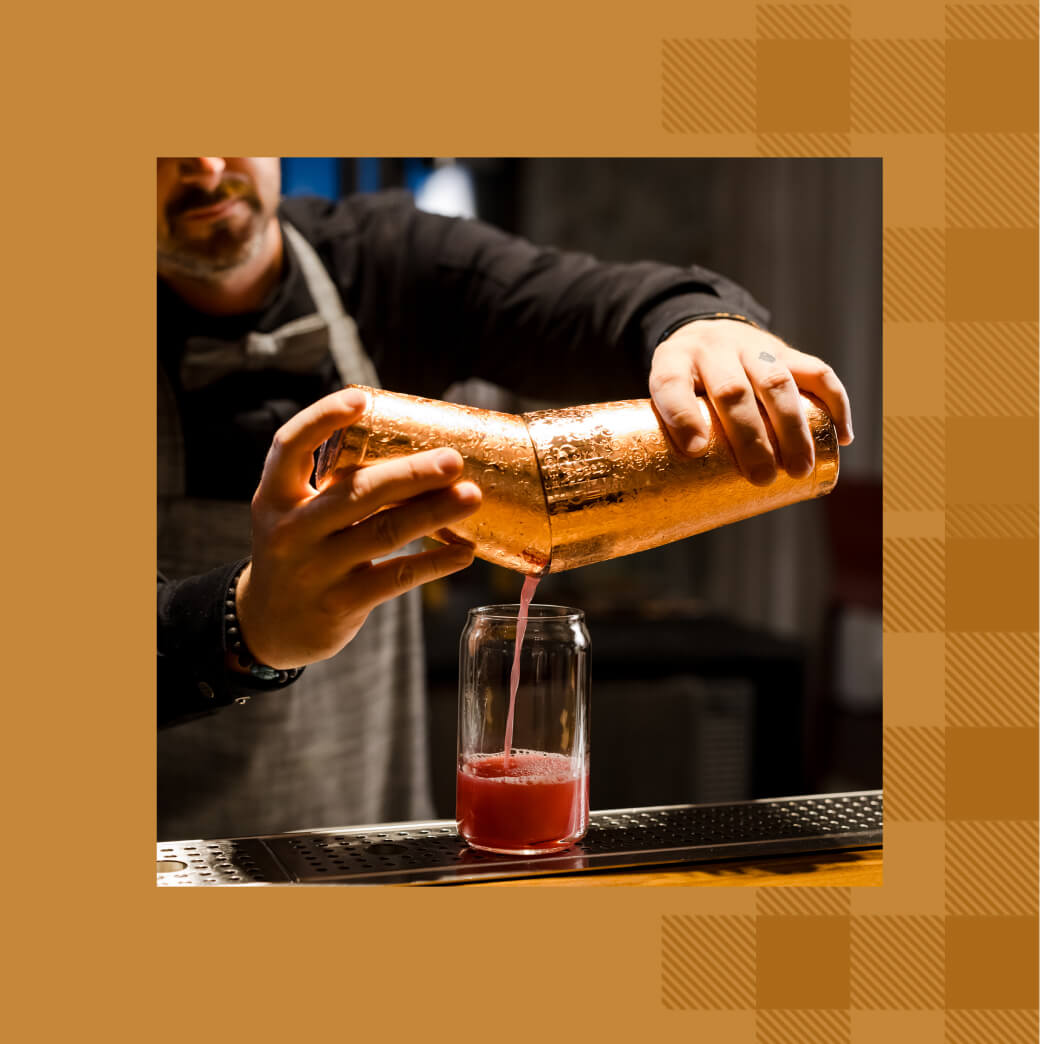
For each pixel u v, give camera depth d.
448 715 1.76
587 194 2.77
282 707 1.18
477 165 2.69
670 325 1.03
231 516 1.16
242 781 1.18
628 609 2.07
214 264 1.09
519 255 1.25
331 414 0.76
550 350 1.22
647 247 2.80
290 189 2.28
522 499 0.79
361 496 0.75
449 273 1.25
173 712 0.90
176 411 1.15
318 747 1.20
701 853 0.86
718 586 2.86
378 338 1.25
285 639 0.82
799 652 1.81
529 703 0.86
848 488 2.30
